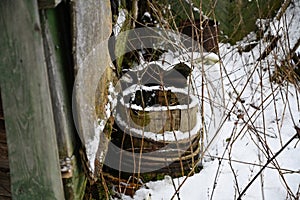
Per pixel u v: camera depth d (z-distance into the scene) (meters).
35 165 1.18
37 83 1.06
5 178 1.36
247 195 2.25
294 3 4.14
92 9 1.33
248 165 2.54
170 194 2.27
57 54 1.10
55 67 1.09
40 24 1.02
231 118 3.11
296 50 3.49
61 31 1.12
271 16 4.40
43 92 1.07
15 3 0.98
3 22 1.01
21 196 1.24
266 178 2.41
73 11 1.09
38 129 1.12
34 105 1.09
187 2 3.42
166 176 2.36
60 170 1.19
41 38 1.02
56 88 1.11
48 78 1.09
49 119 1.11
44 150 1.15
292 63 3.35
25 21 1.00
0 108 1.21
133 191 2.23
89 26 1.29
